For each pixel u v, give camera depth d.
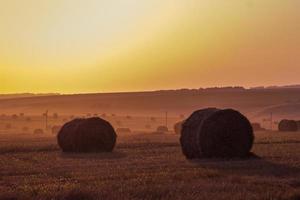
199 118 30.22
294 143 38.25
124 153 32.31
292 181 18.28
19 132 78.00
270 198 14.86
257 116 155.12
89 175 20.48
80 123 35.44
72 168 23.31
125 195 15.37
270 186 17.33
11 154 32.09
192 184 17.58
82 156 30.66
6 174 21.58
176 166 23.75
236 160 27.47
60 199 14.90
